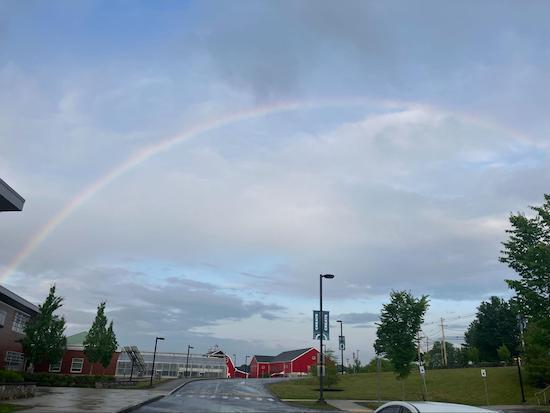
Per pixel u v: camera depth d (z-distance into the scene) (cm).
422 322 3259
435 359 11281
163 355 9575
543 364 4209
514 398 4162
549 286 2297
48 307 4881
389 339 3281
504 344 6800
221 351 12488
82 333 7575
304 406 3073
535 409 3259
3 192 2392
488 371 5147
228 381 6456
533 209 2472
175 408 2555
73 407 2178
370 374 6341
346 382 5625
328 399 3881
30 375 4394
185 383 5597
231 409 2625
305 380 6319
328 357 5366
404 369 3259
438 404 809
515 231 2473
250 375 14700
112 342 5822
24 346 4716
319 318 3553
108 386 4591
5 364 4856
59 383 4472
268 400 3569
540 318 2333
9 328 4934
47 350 4744
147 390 4169
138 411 2300
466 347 9125
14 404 2145
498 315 7656
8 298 4678
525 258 2334
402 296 3341
